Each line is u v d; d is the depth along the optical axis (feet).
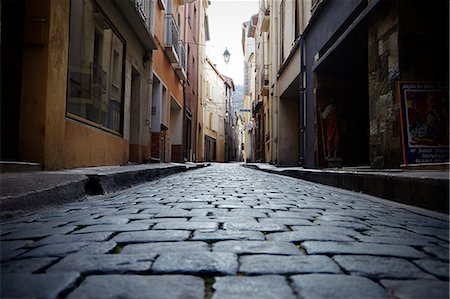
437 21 18.85
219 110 140.87
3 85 18.11
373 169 20.10
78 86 23.88
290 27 48.11
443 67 18.79
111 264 5.82
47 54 18.85
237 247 6.89
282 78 53.67
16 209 10.62
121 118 33.47
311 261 6.05
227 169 53.11
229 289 4.80
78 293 4.66
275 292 4.71
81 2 23.88
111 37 30.19
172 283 5.00
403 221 10.15
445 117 18.49
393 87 19.04
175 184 22.93
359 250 6.76
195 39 83.20
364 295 4.66
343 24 27.55
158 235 7.86
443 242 7.64
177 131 64.69
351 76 34.12
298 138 55.21
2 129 18.03
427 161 18.29
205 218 10.02
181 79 64.03
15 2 18.69
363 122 33.35
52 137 19.51
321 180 24.76
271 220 9.79
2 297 4.55
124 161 33.86
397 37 18.81
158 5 45.11
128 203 13.51
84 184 15.79
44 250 6.73
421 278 5.34
